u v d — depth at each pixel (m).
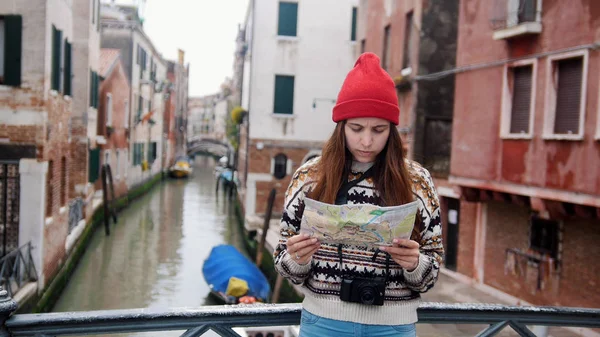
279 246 1.81
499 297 10.27
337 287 1.73
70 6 13.45
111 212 25.72
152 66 38.41
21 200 10.55
